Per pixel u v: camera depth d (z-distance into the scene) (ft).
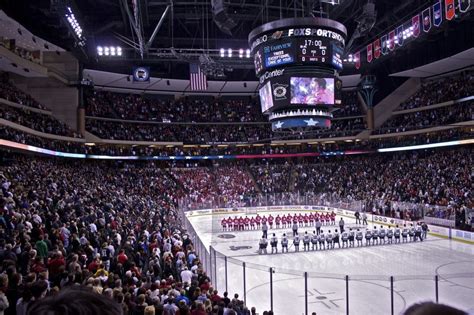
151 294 40.14
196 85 153.28
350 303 67.77
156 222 94.43
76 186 119.14
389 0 147.54
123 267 51.65
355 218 162.30
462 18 109.60
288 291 74.95
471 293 71.31
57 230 55.72
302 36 91.76
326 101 95.81
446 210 127.65
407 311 5.21
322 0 91.91
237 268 92.79
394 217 145.59
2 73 158.51
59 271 37.32
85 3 141.38
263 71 97.50
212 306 41.78
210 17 145.59
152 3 123.85
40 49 158.10
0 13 115.34
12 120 130.41
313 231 134.72
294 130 104.58
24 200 73.46
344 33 95.55
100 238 63.10
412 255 104.42
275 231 148.36
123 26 158.51
